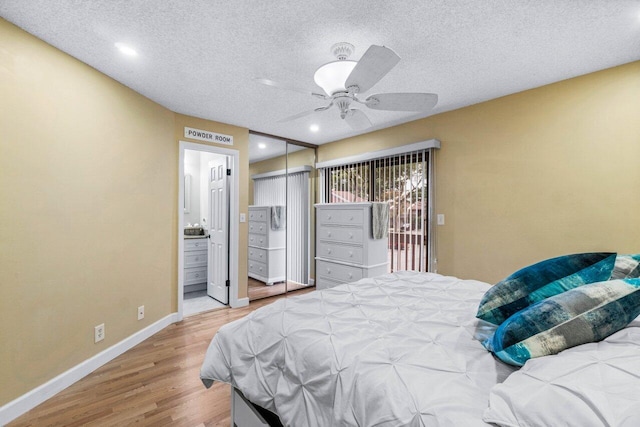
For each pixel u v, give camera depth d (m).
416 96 1.92
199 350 2.64
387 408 0.88
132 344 2.70
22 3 1.60
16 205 1.80
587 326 0.90
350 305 1.69
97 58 2.19
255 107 3.17
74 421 1.73
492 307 1.29
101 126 2.40
